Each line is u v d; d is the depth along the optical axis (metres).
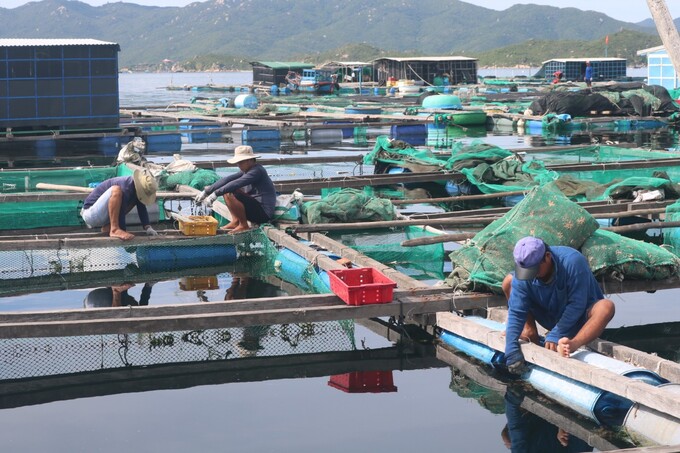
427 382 8.57
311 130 33.97
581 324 8.20
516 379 8.62
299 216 14.80
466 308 9.91
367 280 10.28
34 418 7.70
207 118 38.81
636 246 10.41
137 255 13.23
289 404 8.00
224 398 8.16
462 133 36.66
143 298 11.58
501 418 7.61
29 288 12.17
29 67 29.45
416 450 6.92
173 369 8.99
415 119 37.34
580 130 36.97
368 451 6.89
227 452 6.89
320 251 13.16
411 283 10.58
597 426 7.45
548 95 38.75
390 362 9.20
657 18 9.30
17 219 16.53
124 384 8.57
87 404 8.04
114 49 30.62
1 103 29.31
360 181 18.95
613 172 21.08
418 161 20.89
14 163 26.39
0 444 7.12
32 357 9.29
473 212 15.55
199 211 16.27
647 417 7.18
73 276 12.84
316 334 9.90
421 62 74.88
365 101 54.16
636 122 37.62
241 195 13.73
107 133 30.52
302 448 6.96
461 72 75.81
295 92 70.88
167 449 6.96
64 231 15.84
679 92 43.88
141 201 13.16
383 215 14.67
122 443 7.11
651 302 11.36
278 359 9.31
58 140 31.11
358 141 33.97
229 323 9.31
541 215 10.38
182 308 9.48
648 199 15.75
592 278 8.22
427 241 12.30
